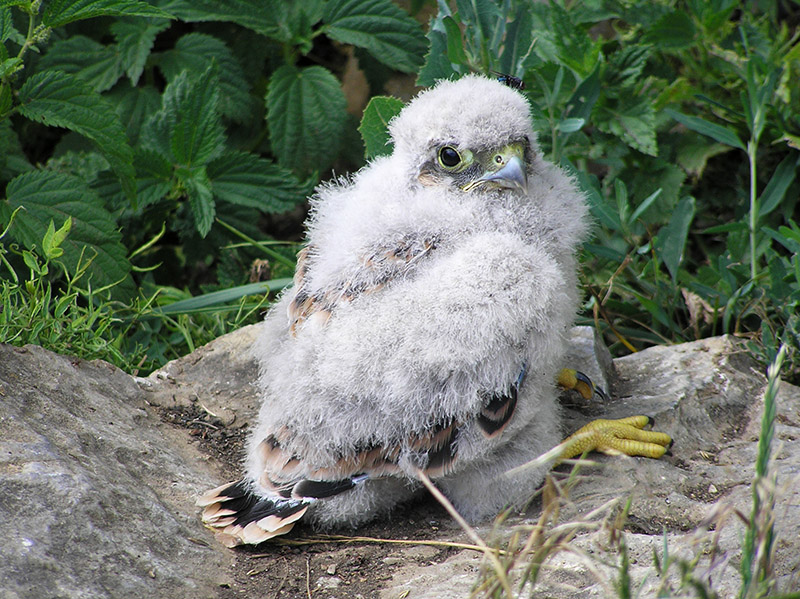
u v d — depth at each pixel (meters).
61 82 7.91
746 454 6.36
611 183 9.45
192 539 5.40
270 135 9.92
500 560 4.60
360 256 5.61
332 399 5.34
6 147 8.68
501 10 7.63
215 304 8.66
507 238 5.54
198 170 8.92
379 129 7.77
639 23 9.93
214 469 6.39
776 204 8.45
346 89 11.88
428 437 5.35
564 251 6.07
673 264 8.05
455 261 5.43
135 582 4.81
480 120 5.78
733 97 9.80
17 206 7.88
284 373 5.63
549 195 6.10
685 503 5.70
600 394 6.91
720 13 9.51
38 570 4.59
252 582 5.16
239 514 5.53
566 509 5.67
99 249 8.05
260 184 9.27
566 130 7.91
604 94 9.16
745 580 4.01
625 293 8.82
